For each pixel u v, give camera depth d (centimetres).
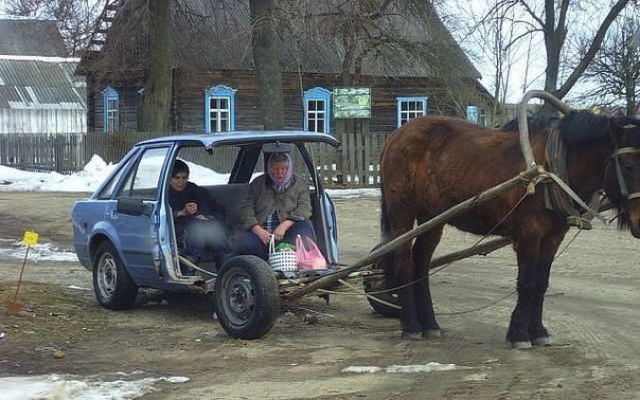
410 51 3164
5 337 820
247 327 816
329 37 3003
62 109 5222
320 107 3869
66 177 2930
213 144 868
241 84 3725
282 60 3722
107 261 979
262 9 2956
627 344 789
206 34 3406
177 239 930
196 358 758
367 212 1988
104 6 3128
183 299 1039
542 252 771
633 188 698
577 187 741
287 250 887
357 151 2736
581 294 1048
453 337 838
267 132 922
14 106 5094
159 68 3228
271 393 647
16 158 3409
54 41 3391
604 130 718
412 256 848
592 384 653
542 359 735
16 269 1250
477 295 1065
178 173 938
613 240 1489
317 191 955
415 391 645
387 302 917
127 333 862
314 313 962
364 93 2820
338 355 766
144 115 3266
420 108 4025
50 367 724
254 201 925
